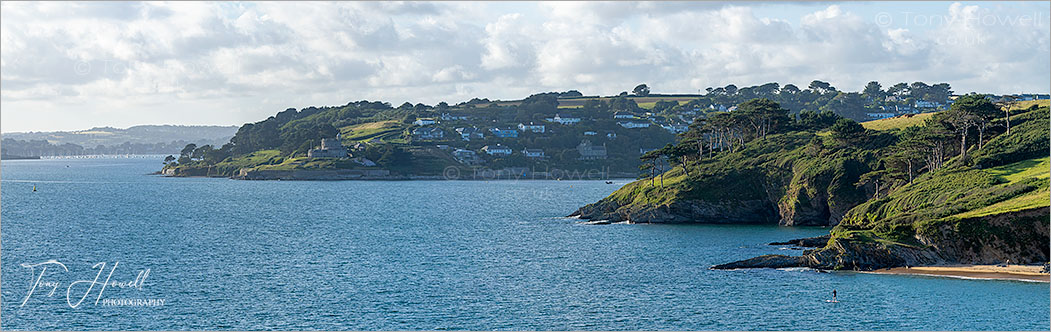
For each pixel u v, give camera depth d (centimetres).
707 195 19625
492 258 13762
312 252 14675
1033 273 11262
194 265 13138
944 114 18562
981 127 18312
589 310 9831
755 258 12612
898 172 17338
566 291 10875
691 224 19162
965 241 12100
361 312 9794
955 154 18625
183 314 9756
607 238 16438
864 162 18788
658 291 10781
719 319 9344
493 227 19138
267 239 16838
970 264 12025
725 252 14100
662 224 19200
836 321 9188
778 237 16225
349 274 12219
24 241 16425
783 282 11206
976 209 12925
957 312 9438
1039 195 12650
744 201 19575
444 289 11069
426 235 17475
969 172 15700
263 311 9869
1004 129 18475
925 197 14925
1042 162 15400
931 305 9775
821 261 12162
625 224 19412
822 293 10488
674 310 9775
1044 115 18375
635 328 9044
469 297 10569
